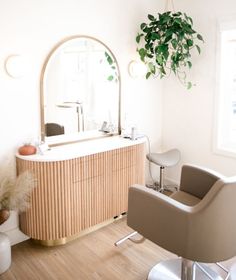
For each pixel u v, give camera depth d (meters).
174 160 2.96
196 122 3.07
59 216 2.17
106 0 2.59
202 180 1.99
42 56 2.26
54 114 2.39
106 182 2.42
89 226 2.37
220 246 1.47
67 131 2.50
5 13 2.04
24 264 2.09
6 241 2.01
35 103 2.28
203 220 1.42
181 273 1.82
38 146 2.18
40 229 2.18
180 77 3.13
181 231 1.47
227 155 2.85
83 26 2.46
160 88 3.29
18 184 1.98
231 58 2.84
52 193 2.12
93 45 2.55
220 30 2.71
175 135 3.30
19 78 2.17
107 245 2.32
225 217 1.43
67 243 2.35
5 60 2.08
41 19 2.21
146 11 2.92
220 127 2.91
